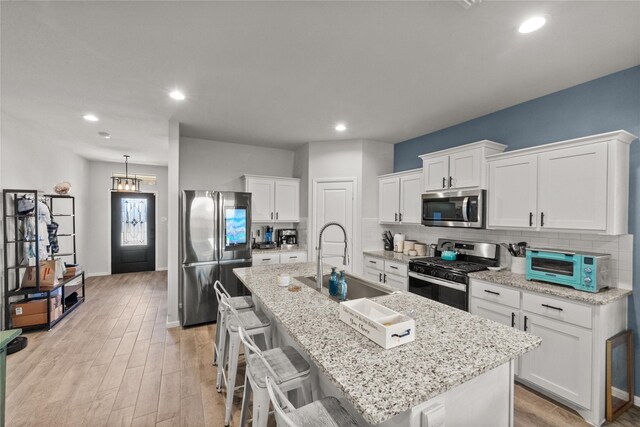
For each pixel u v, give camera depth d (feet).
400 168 14.78
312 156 14.89
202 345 10.25
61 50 6.61
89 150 16.88
